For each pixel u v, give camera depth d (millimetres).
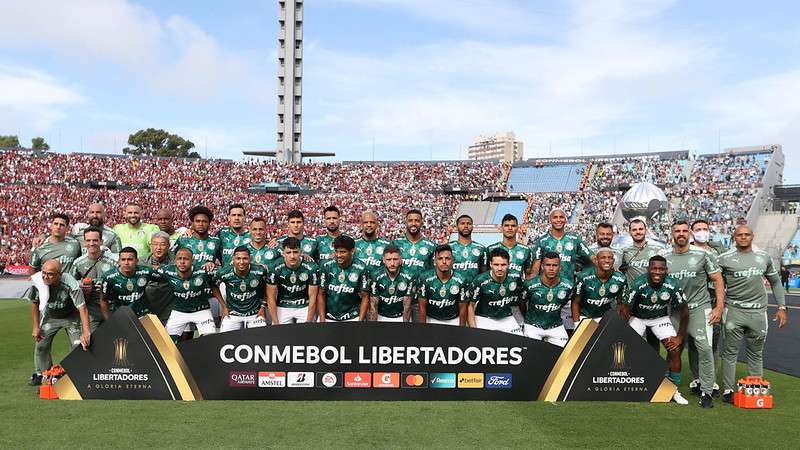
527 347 6516
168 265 7281
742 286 6551
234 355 6387
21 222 35500
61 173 43250
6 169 41906
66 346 9750
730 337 6613
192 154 85312
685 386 7402
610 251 6855
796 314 15656
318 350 6430
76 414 5758
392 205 45812
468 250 8039
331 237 8383
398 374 6473
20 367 7969
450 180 50594
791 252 34156
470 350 6484
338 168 51375
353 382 6453
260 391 6406
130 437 5035
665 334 6785
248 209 42594
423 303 7242
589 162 49750
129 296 7152
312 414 5832
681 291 6551
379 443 4941
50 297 6730
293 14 45188
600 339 6531
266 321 7672
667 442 5047
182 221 40250
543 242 8055
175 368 6371
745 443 5039
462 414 5906
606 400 6496
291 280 7500
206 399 6359
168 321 7375
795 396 6812
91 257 7469
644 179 46031
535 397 6504
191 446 4812
